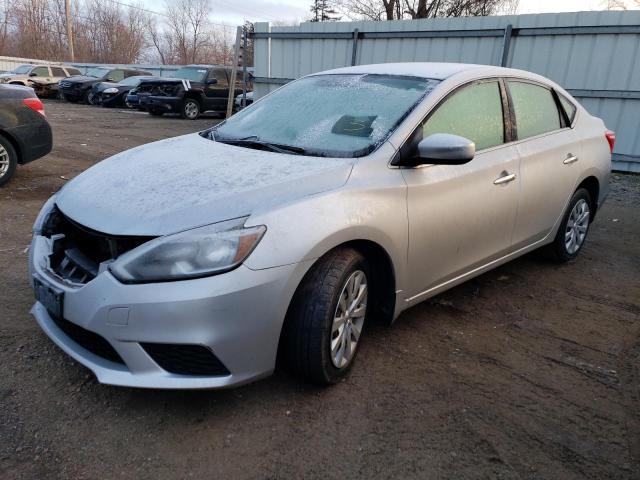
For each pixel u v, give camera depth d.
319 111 3.29
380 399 2.61
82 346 2.40
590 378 2.91
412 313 3.58
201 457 2.17
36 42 46.25
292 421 2.41
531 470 2.21
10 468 2.05
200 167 2.71
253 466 2.14
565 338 3.36
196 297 2.10
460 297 3.90
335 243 2.44
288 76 11.98
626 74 8.71
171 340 2.13
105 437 2.25
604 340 3.36
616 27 8.57
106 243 2.35
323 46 11.33
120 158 3.10
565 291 4.12
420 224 2.89
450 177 3.05
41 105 6.41
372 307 2.99
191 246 2.15
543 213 4.00
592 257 4.98
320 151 2.89
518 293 4.03
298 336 2.44
